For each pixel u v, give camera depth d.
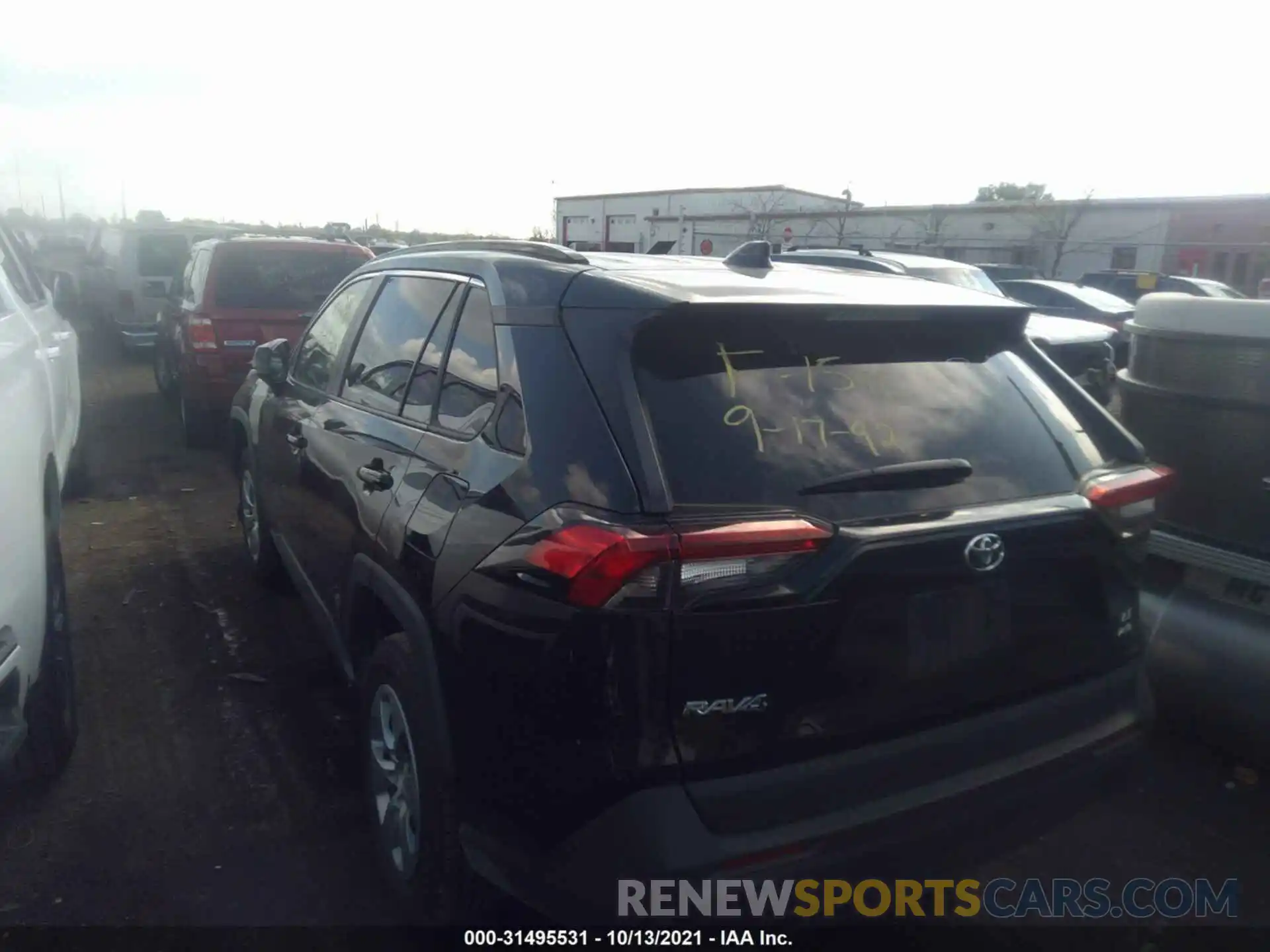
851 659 2.41
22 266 6.07
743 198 39.47
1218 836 3.69
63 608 3.82
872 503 2.49
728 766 2.31
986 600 2.60
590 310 2.62
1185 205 28.31
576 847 2.30
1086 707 2.86
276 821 3.58
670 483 2.34
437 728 2.71
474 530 2.60
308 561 4.20
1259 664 3.83
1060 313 14.51
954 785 2.55
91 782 3.79
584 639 2.26
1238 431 3.77
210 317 9.01
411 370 3.46
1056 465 2.87
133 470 8.57
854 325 2.80
